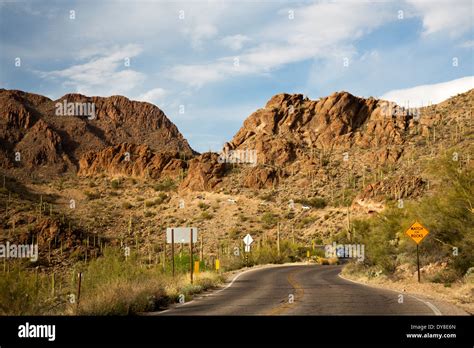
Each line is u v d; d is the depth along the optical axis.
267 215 115.56
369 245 32.94
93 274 24.86
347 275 36.47
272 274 39.25
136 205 161.12
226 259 58.00
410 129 148.62
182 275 29.16
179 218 136.12
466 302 16.55
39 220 125.12
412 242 28.00
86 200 179.00
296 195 131.75
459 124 133.38
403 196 94.81
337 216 104.94
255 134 180.75
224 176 157.62
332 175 139.25
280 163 158.38
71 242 117.00
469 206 23.55
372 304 16.59
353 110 170.62
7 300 13.49
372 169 135.00
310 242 92.94
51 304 16.03
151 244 115.06
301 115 178.88
